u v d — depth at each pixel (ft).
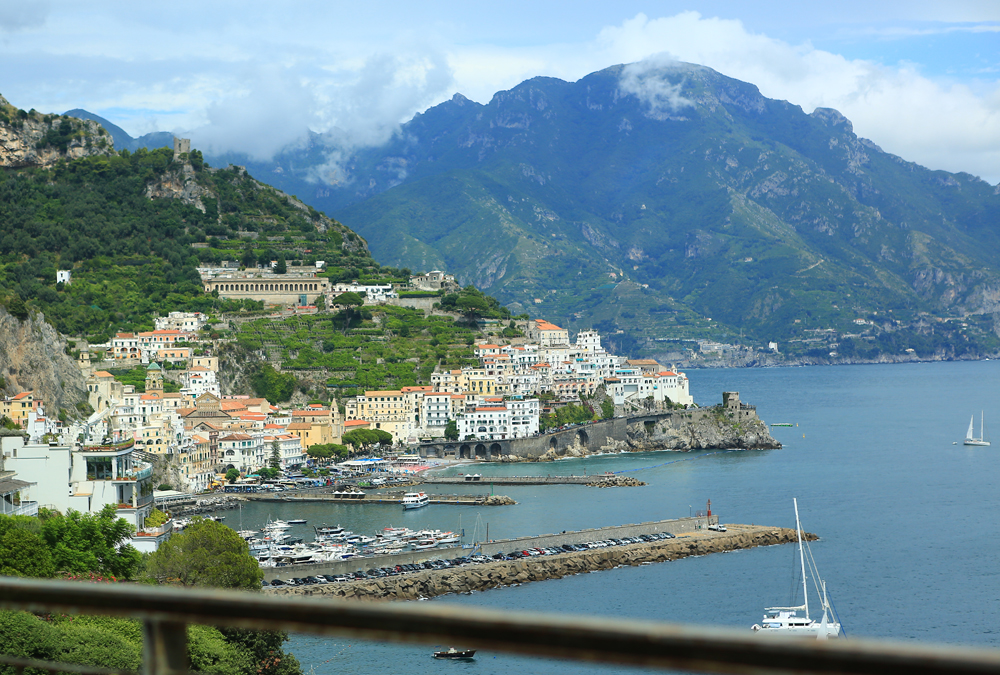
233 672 464.65
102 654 359.05
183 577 556.92
